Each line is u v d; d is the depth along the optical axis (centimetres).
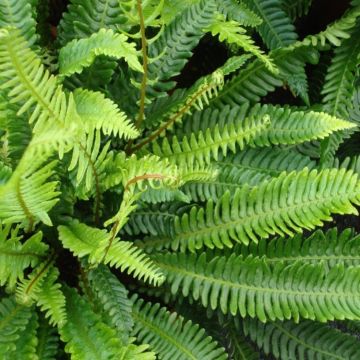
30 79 120
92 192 137
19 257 132
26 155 115
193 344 138
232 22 141
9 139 132
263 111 144
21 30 132
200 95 137
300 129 142
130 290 146
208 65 164
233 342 146
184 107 139
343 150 159
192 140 140
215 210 140
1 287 139
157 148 142
